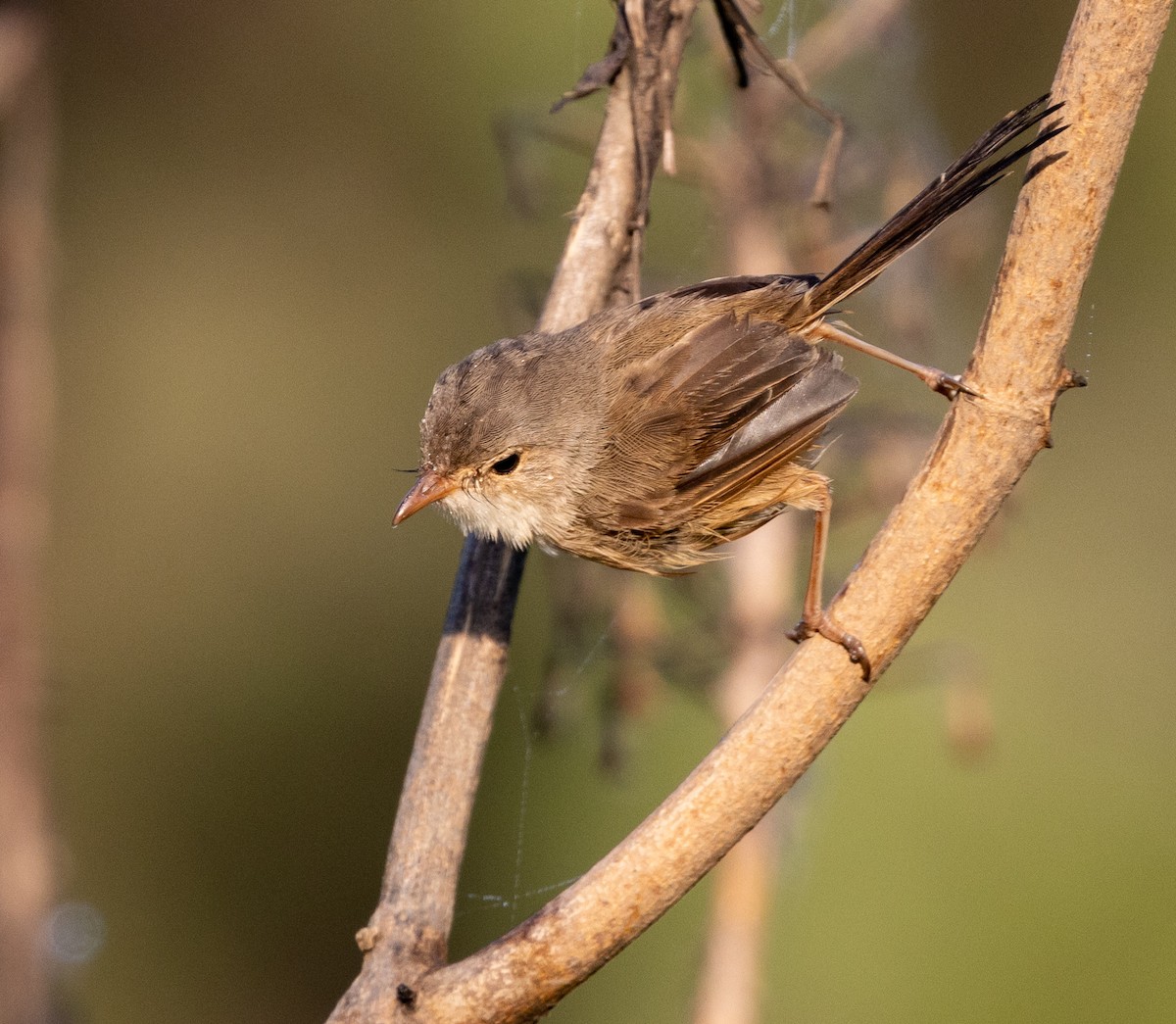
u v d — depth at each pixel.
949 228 10.38
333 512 18.98
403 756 18.14
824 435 10.00
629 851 5.79
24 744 9.48
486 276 18.62
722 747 5.84
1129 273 16.98
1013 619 15.76
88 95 19.20
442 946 6.25
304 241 19.14
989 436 5.69
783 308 7.72
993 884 14.00
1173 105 16.78
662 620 9.99
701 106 10.64
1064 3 16.64
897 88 10.30
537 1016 5.87
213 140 19.23
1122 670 15.38
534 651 16.17
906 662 10.42
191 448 19.14
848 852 13.65
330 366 19.14
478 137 18.22
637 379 7.66
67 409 19.03
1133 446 16.75
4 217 9.69
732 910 9.95
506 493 7.69
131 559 18.88
